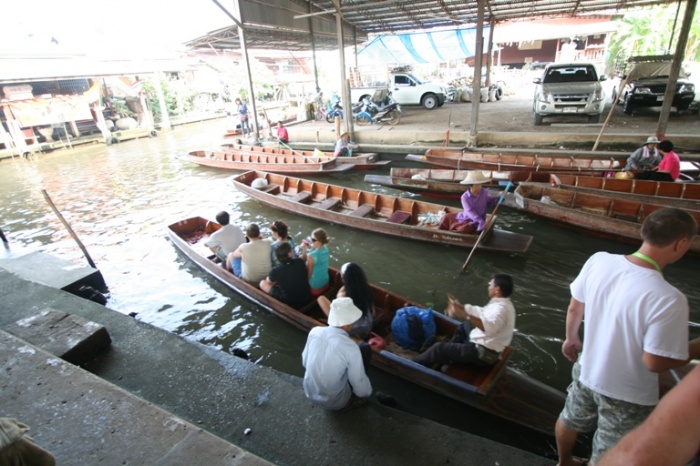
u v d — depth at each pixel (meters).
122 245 8.69
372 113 17.08
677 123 12.80
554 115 13.46
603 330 2.00
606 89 22.36
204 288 6.67
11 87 20.23
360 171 13.15
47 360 3.48
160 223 9.97
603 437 2.10
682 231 1.83
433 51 23.12
